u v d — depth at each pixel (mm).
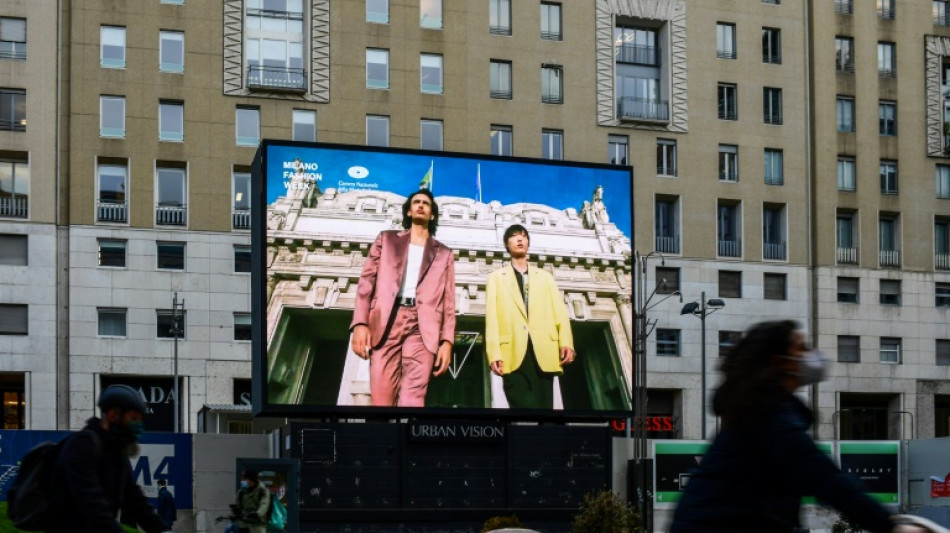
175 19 55469
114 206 54250
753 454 5199
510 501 36281
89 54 54469
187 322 54406
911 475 41500
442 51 58594
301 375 35625
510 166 38500
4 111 53500
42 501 7004
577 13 60719
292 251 36156
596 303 38625
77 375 52844
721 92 63062
